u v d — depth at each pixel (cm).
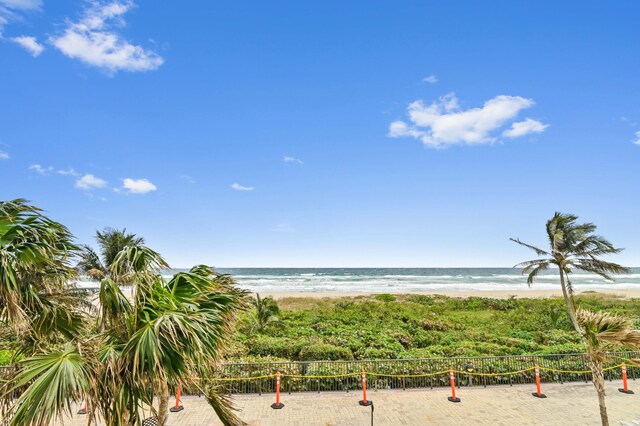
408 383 1321
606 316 972
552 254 2048
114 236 2553
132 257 587
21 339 595
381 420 1052
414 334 2123
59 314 599
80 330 623
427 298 4531
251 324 2030
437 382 1329
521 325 2547
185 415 1070
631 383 1362
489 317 3006
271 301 2220
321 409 1123
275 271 14512
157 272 604
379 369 1327
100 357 509
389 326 2352
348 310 3244
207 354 518
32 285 570
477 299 4266
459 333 2134
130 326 564
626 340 908
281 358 1491
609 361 1423
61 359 475
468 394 1250
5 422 450
